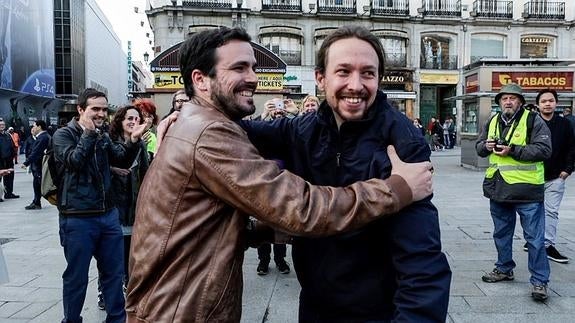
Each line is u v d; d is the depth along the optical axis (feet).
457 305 13.50
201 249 4.79
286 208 4.52
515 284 15.17
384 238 5.13
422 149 5.15
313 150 5.65
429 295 4.62
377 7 105.50
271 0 101.55
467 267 16.98
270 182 4.59
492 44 110.93
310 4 102.89
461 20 107.86
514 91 14.70
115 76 253.85
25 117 114.42
